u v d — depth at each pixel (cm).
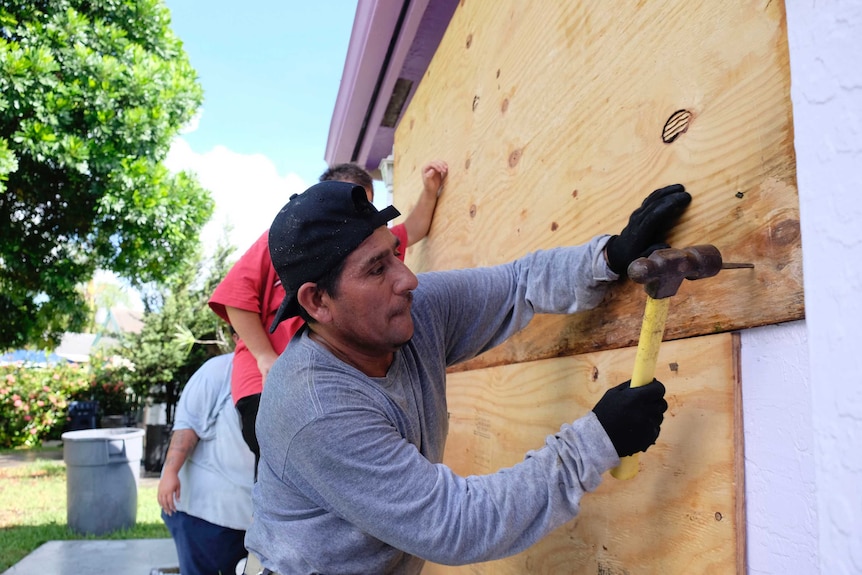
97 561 528
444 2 323
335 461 114
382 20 338
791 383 89
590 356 144
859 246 63
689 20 115
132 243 938
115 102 878
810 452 85
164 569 486
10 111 801
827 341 67
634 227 118
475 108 227
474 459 216
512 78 195
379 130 468
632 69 132
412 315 142
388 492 111
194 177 978
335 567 129
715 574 100
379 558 130
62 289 918
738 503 97
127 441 643
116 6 941
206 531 310
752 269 96
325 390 119
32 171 882
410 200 313
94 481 626
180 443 317
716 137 107
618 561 127
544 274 143
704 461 105
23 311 939
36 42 827
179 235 938
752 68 99
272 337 243
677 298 114
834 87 67
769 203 94
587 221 147
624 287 130
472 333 152
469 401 224
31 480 984
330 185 125
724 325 102
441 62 273
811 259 69
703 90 110
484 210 213
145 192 887
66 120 827
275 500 136
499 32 207
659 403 105
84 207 912
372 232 122
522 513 105
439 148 269
